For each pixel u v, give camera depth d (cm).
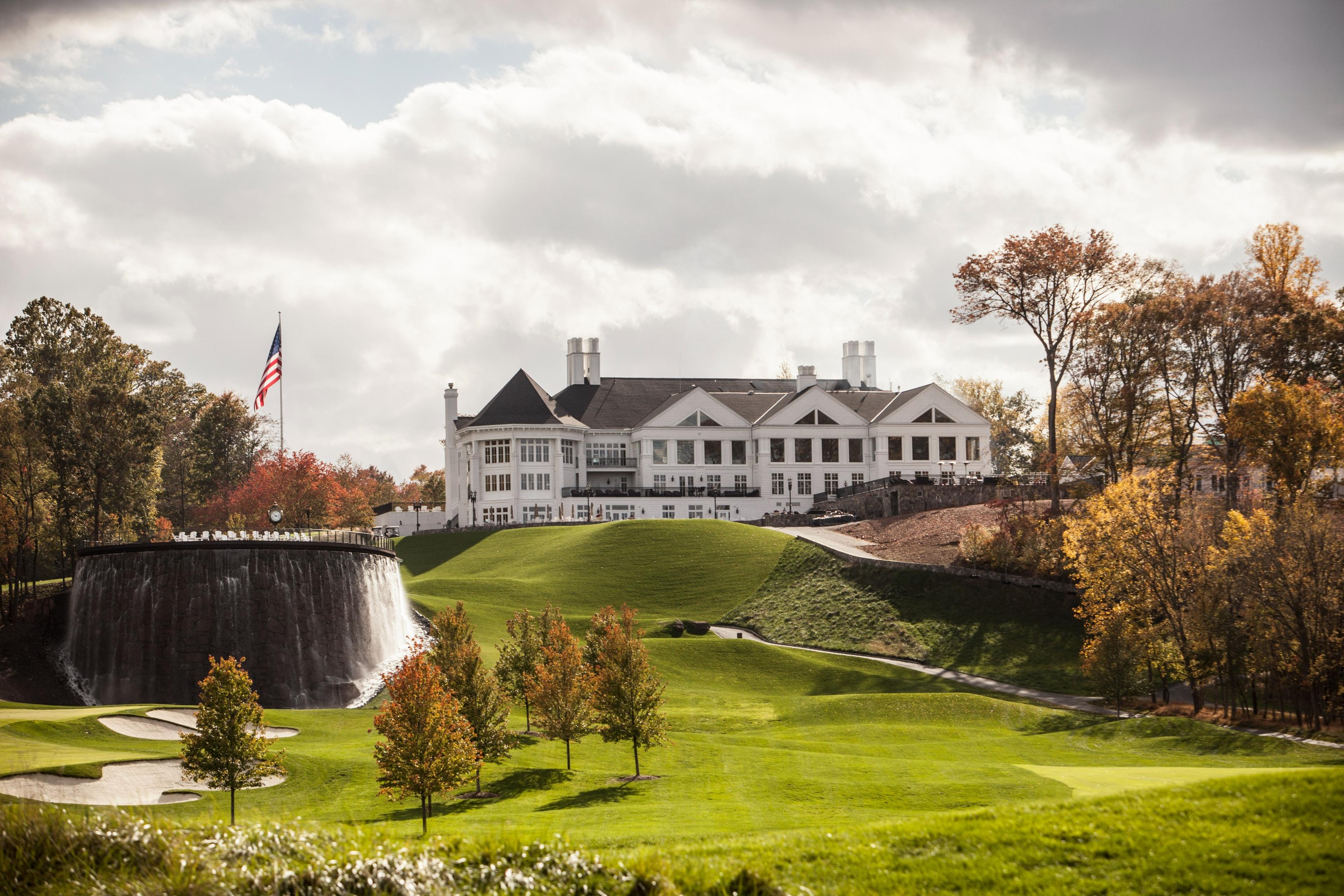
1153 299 7475
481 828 2827
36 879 1448
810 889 1560
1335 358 7206
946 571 7569
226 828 1655
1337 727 4422
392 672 5959
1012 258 7900
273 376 6806
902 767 3728
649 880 1513
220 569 5588
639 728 3834
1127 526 5578
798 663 6725
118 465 8481
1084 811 1873
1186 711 5156
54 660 5678
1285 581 4472
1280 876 1549
